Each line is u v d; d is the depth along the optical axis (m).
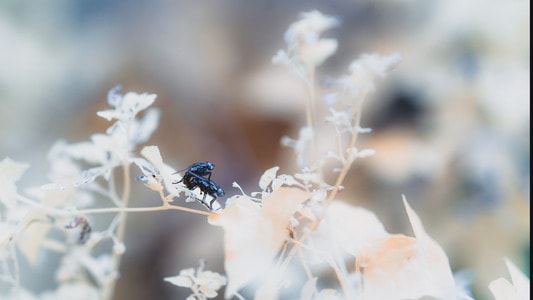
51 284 0.41
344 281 0.30
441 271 0.30
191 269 0.30
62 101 0.74
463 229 0.62
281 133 0.73
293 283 0.30
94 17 0.80
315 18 0.30
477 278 0.58
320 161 0.30
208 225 0.63
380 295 0.30
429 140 0.67
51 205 0.32
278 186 0.30
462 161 0.65
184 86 0.77
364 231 0.30
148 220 0.61
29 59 0.73
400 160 0.65
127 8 0.81
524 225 0.61
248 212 0.29
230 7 0.82
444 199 0.64
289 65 0.30
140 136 0.32
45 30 0.76
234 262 0.28
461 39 0.69
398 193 0.65
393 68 0.30
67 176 0.33
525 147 0.65
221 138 0.74
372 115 0.68
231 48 0.80
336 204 0.31
